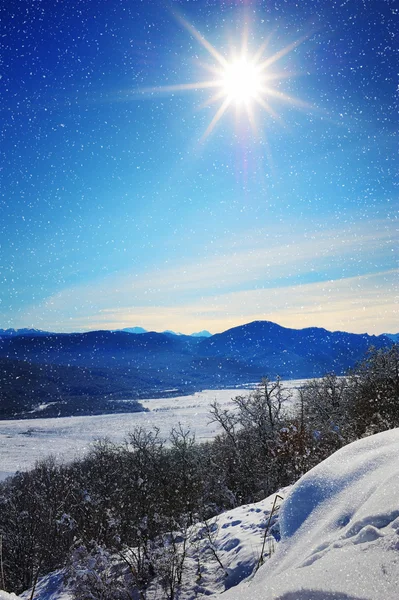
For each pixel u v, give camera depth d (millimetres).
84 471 22719
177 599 4707
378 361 17406
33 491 21625
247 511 6594
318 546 2846
